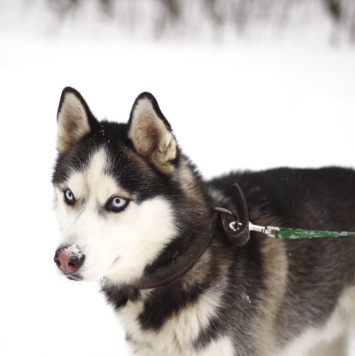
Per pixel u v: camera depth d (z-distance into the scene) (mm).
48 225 6355
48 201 6910
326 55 17875
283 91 12477
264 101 11625
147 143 3439
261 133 9531
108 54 16422
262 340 3631
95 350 4535
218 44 20031
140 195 3314
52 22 20734
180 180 3471
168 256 3395
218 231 3580
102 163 3365
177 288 3402
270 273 3631
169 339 3430
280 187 4008
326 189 4098
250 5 22156
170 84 12805
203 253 3445
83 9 21734
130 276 3449
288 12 22469
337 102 11570
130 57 16109
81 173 3379
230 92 12312
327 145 8906
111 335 4730
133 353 3625
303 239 3801
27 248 5879
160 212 3344
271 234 3553
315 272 3812
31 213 6602
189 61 16000
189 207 3439
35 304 5047
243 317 3471
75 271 3066
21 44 17078
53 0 20922
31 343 4551
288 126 9953
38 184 7352
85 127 3639
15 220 6418
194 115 10484
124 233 3275
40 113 10227
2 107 10461
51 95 11359
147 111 3383
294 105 11320
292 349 3959
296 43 20516
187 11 21906
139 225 3311
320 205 3990
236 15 21844
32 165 7938
